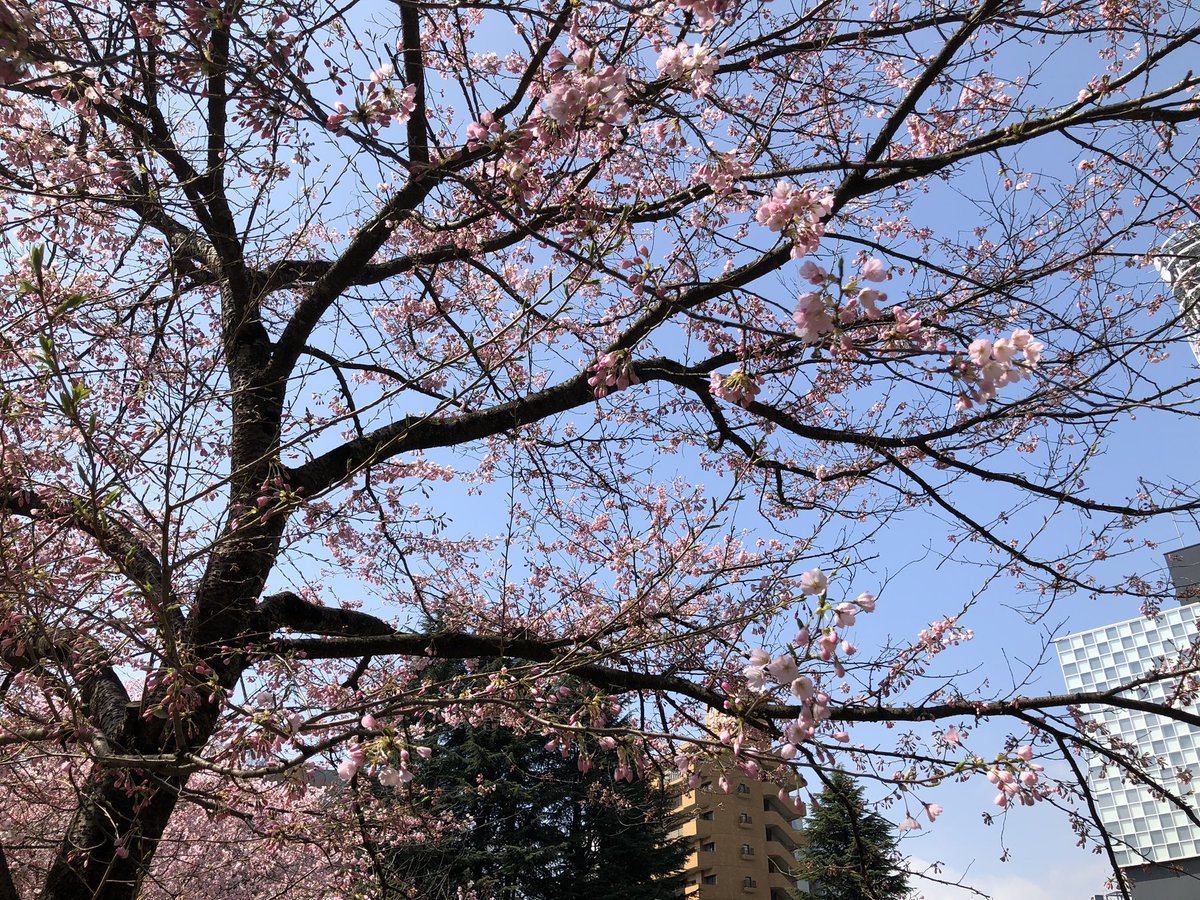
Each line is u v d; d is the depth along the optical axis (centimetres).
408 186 421
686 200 430
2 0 205
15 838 454
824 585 219
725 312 516
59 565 316
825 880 1416
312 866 656
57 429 382
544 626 645
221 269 498
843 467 591
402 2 291
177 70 326
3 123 385
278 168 385
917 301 480
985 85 502
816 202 241
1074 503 448
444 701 278
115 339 433
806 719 220
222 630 390
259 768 261
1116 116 328
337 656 463
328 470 478
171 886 682
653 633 348
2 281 410
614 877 1573
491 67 572
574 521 658
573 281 302
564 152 387
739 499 317
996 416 448
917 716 450
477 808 1483
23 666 319
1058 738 455
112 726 376
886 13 537
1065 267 439
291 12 306
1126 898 440
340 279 473
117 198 357
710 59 312
